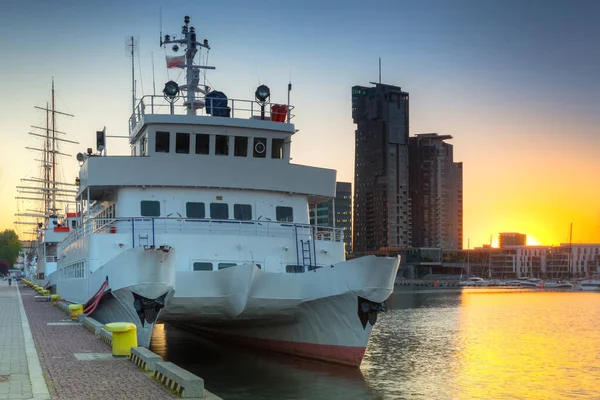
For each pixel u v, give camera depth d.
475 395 28.39
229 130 31.62
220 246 28.66
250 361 31.69
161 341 41.88
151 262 24.00
